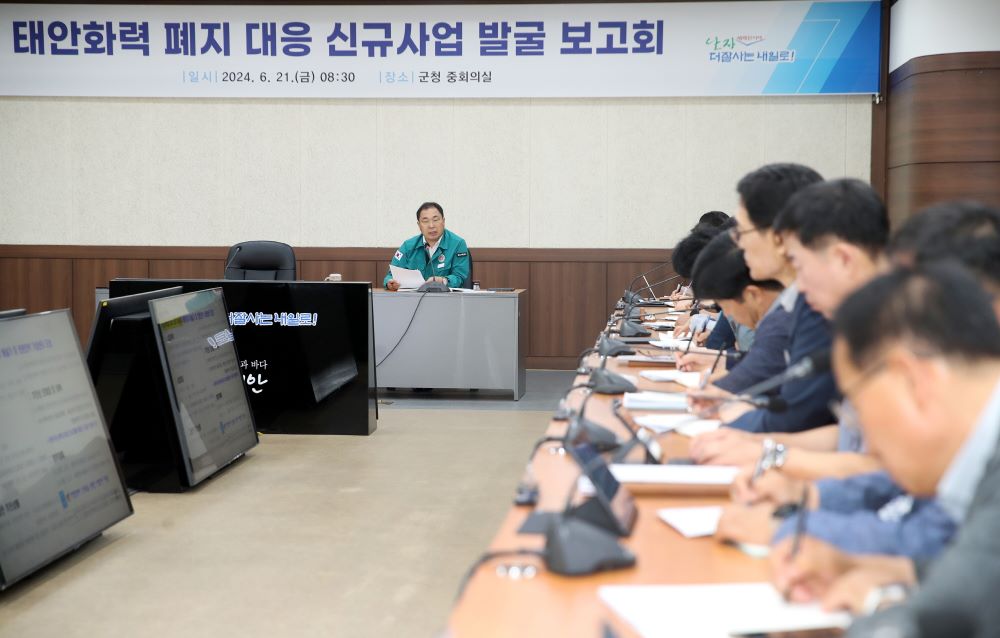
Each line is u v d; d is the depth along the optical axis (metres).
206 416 4.14
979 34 6.75
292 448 4.74
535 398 6.50
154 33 8.00
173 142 8.11
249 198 8.11
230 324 4.65
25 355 2.95
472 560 3.12
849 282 1.63
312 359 5.05
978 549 0.80
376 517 3.59
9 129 8.16
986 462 0.86
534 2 7.77
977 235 1.30
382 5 7.87
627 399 2.40
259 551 3.20
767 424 2.05
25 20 8.05
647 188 7.86
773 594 1.12
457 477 4.20
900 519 1.26
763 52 7.63
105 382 3.84
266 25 7.94
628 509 1.46
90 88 8.07
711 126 7.75
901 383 0.88
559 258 7.96
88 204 8.19
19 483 2.85
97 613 2.67
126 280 5.02
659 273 7.87
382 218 8.05
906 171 7.11
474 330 6.33
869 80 7.55
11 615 2.65
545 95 7.82
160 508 3.69
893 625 0.79
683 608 1.08
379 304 6.36
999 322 0.88
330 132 8.03
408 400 6.36
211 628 2.56
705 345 3.87
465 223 8.02
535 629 1.03
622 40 7.73
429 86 7.89
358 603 2.74
